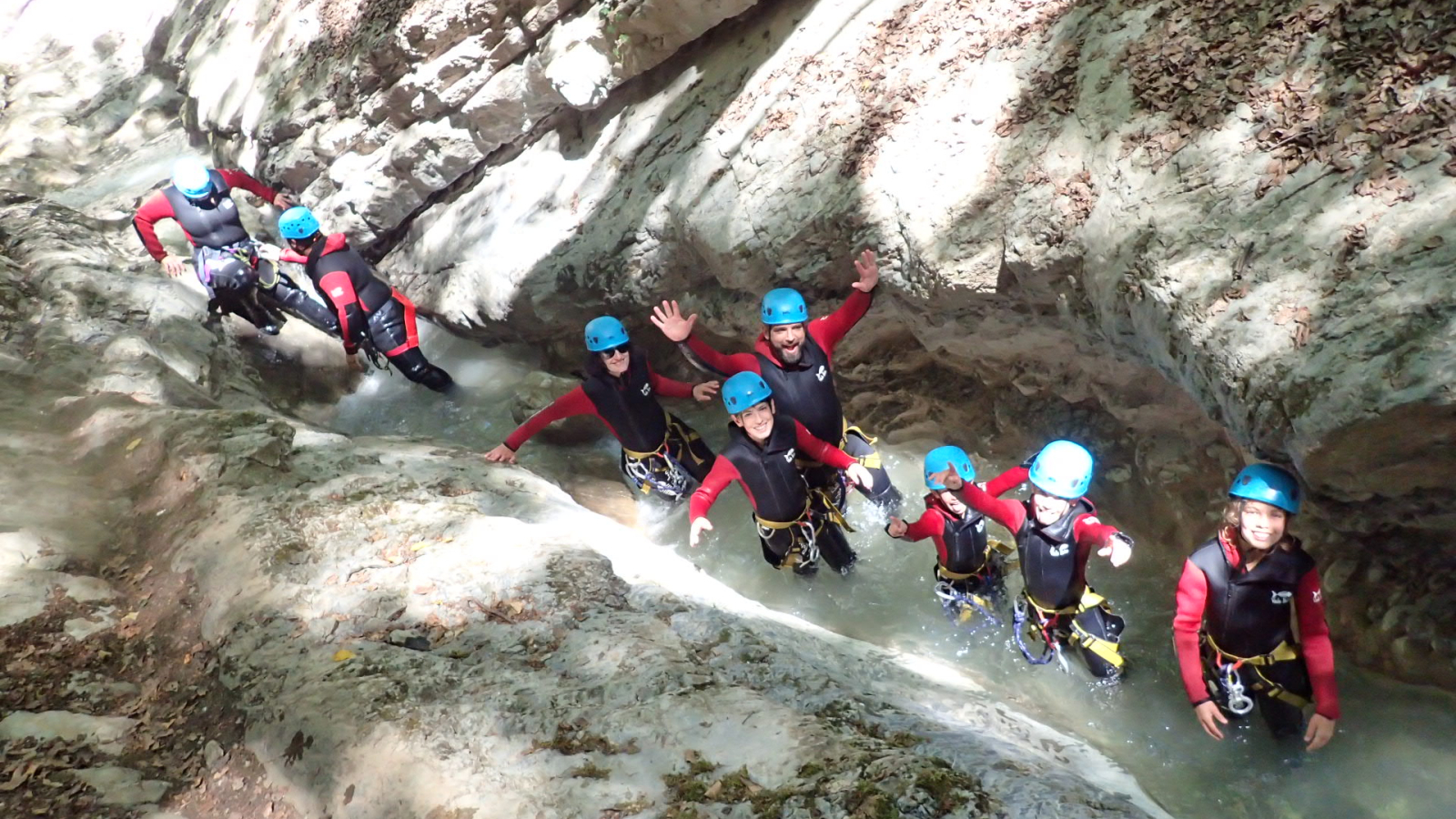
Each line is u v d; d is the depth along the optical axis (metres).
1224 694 3.62
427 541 4.53
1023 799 2.83
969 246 4.59
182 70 11.23
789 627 4.16
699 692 3.46
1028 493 5.27
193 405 6.33
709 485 4.71
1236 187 3.71
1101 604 4.06
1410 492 3.31
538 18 7.08
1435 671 3.54
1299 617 3.40
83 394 6.20
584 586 4.17
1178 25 4.27
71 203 10.27
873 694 3.60
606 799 3.04
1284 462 3.45
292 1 9.55
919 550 5.13
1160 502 4.63
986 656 4.41
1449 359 2.89
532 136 7.73
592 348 5.27
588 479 6.29
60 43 12.99
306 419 7.49
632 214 6.46
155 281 7.68
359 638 3.96
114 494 5.17
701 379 6.78
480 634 3.93
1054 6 4.82
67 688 3.93
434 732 3.37
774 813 2.88
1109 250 4.01
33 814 3.35
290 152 9.07
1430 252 3.12
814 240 5.32
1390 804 3.32
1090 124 4.32
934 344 5.27
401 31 7.73
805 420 5.04
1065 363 4.89
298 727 3.49
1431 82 3.44
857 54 5.58
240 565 4.39
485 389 7.62
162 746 3.69
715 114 6.27
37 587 4.37
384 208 8.54
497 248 7.48
